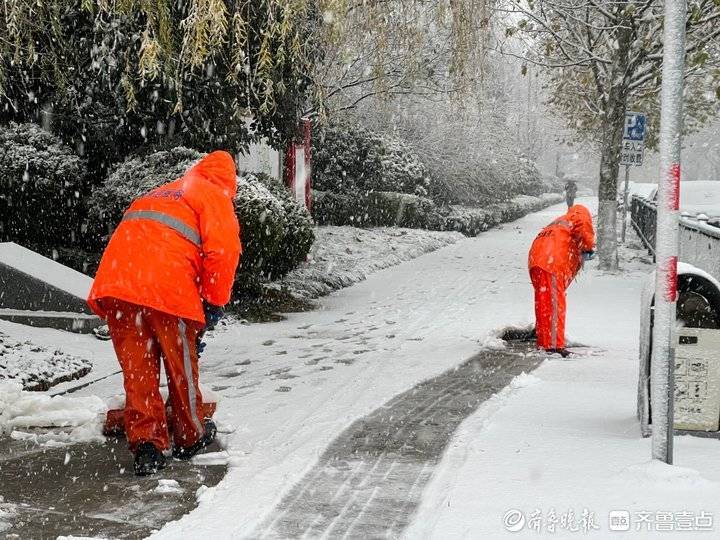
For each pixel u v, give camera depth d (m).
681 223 14.49
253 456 5.19
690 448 5.20
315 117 21.39
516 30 18.19
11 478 4.82
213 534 3.91
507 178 35.59
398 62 18.08
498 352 8.98
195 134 13.32
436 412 6.25
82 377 7.82
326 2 9.46
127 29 11.40
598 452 5.05
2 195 12.96
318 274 15.74
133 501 4.43
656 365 4.71
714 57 20.05
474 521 3.99
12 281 9.77
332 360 8.87
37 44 10.51
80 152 14.03
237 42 9.41
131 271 4.89
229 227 5.07
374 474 4.79
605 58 19.81
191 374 5.11
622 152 18.17
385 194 25.89
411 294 14.91
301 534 3.92
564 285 8.86
